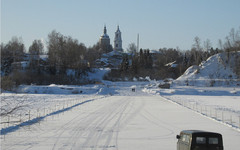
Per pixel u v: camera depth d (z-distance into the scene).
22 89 81.44
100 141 19.06
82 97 68.00
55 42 128.12
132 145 17.97
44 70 115.44
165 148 17.27
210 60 128.88
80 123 27.14
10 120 28.23
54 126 25.25
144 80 138.38
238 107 45.62
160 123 27.55
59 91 84.12
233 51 133.88
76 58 130.62
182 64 156.62
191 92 84.88
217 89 92.75
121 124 26.73
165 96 74.31
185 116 32.97
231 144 18.56
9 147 17.00
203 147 11.83
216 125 26.44
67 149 16.67
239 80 108.31
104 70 150.12
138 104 49.03
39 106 44.56
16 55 129.12
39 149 16.52
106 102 53.22
